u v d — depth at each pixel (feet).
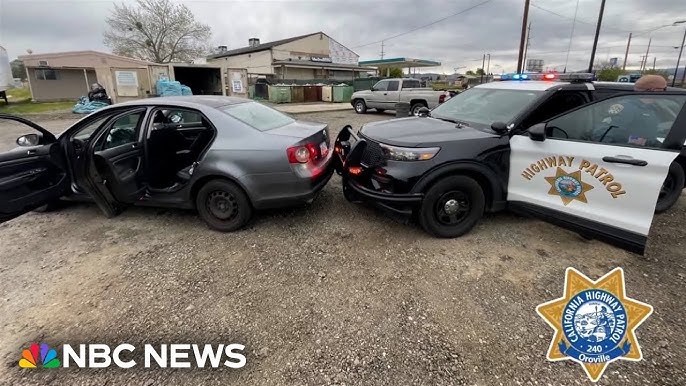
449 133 11.27
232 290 8.98
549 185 10.41
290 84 86.53
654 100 9.16
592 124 9.95
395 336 7.48
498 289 8.95
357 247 10.98
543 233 11.84
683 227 12.45
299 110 58.18
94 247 11.11
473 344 7.26
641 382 6.40
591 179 9.56
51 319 8.04
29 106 68.03
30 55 76.79
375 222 12.66
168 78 72.13
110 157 11.50
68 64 78.13
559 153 10.09
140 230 12.23
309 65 111.45
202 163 11.35
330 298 8.66
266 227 12.32
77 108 54.85
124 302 8.57
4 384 6.51
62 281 9.39
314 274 9.62
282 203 11.47
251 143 11.16
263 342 7.38
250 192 11.20
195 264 10.11
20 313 8.24
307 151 11.44
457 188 10.98
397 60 94.38
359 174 11.82
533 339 7.37
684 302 8.46
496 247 10.95
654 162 8.59
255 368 6.76
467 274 9.58
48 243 11.39
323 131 13.12
